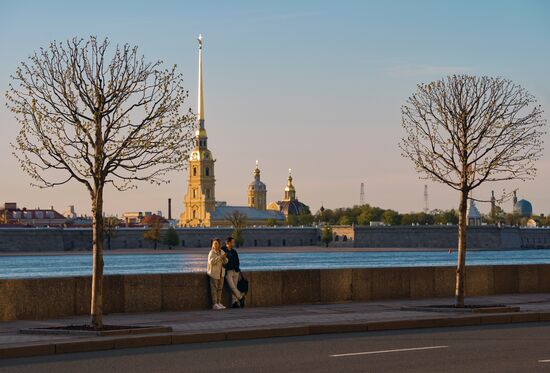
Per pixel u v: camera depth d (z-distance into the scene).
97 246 37.25
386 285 52.00
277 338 36.12
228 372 27.66
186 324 38.50
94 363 29.66
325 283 49.91
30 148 38.31
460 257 46.41
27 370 28.34
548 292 58.47
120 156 38.59
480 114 48.66
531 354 31.22
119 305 44.31
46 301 42.50
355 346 33.41
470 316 41.84
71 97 38.44
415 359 30.09
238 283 46.88
